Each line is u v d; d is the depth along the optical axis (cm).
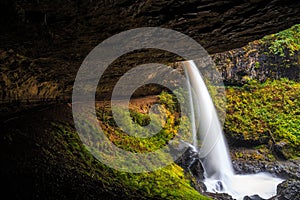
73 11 209
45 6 197
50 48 279
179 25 271
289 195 579
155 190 433
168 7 232
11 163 375
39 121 484
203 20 265
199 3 232
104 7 212
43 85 390
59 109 535
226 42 351
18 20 205
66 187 363
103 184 400
